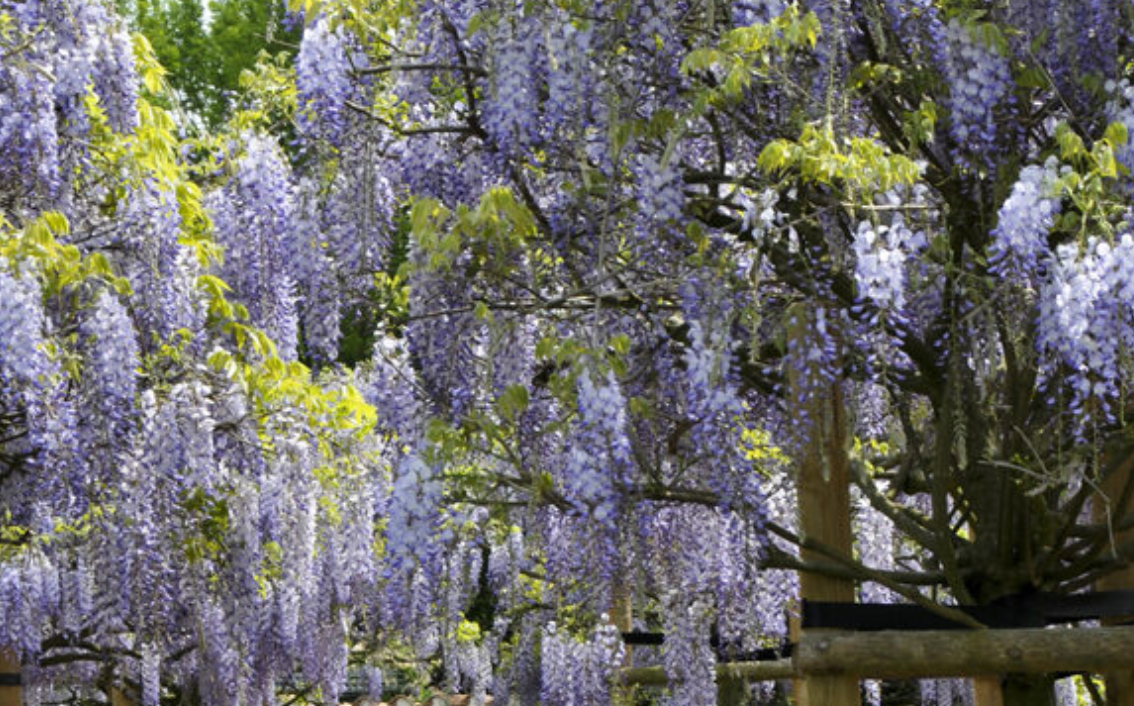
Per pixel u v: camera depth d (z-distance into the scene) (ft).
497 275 19.04
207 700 31.96
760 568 19.04
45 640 34.94
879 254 16.67
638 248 20.02
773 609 26.05
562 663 35.55
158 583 24.71
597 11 18.58
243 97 25.29
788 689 40.29
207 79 83.05
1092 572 21.26
